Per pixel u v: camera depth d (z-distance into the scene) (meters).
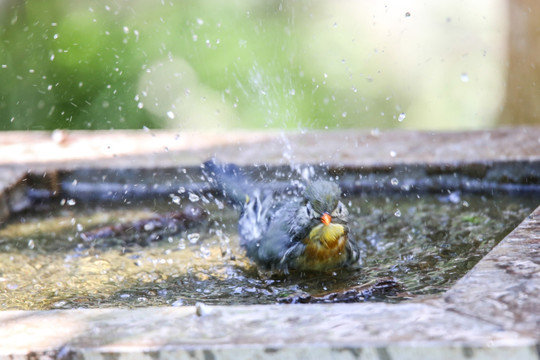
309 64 25.16
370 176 10.30
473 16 27.91
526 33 18.50
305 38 25.80
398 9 28.14
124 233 9.16
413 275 7.23
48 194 10.63
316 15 26.58
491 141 11.17
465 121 27.62
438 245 8.20
